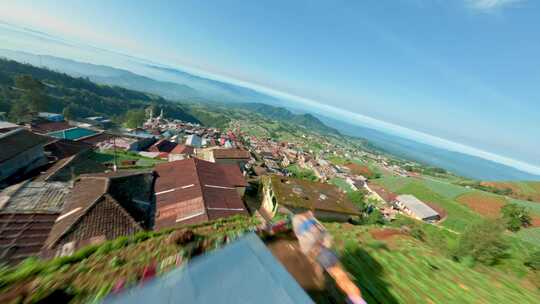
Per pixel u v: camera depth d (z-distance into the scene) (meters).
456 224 52.28
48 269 4.04
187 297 2.51
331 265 4.52
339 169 112.12
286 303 2.83
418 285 5.65
